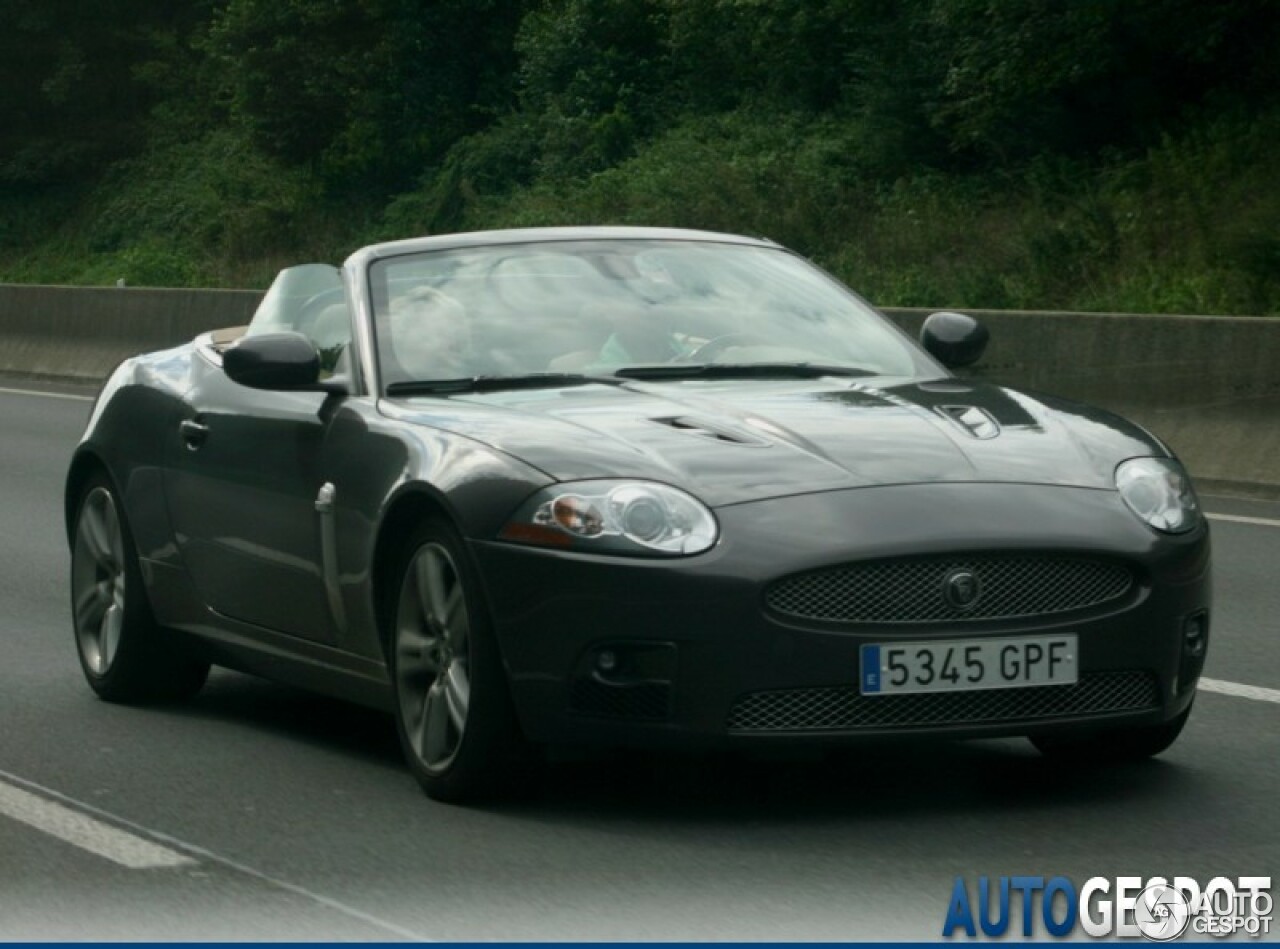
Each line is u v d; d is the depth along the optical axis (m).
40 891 7.29
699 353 9.49
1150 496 8.23
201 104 65.62
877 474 7.99
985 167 36.97
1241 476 19.42
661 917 6.80
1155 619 8.02
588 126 47.53
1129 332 20.62
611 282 9.90
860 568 7.70
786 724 7.70
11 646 12.55
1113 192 32.00
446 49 55.88
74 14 66.81
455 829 8.02
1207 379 19.95
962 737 7.82
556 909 6.91
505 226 44.41
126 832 8.12
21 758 9.52
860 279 32.88
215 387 10.34
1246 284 27.20
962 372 22.02
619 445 8.13
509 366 9.30
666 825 8.02
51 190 66.12
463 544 8.12
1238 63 34.25
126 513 10.79
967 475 8.04
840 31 42.84
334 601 9.12
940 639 7.71
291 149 57.28
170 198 61.53
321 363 10.09
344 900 7.07
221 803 8.57
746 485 7.89
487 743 8.14
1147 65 34.59
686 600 7.64
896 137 38.19
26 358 37.81
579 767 9.01
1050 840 7.75
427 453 8.49
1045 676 7.82
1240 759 9.10
